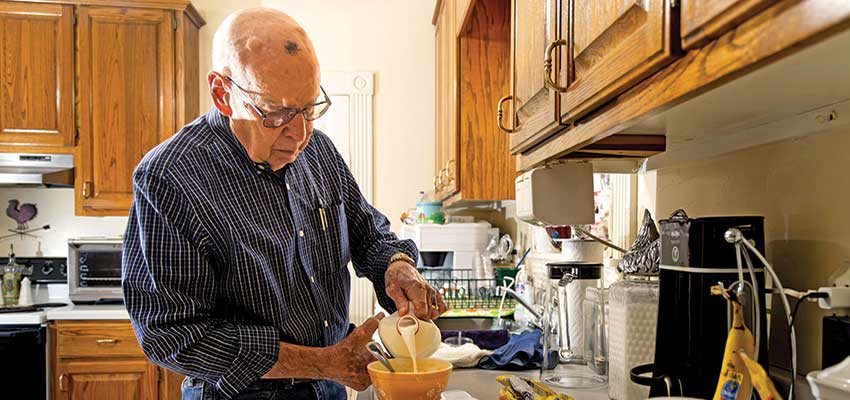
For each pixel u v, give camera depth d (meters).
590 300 1.30
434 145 3.55
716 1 0.50
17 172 3.01
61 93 3.10
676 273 0.90
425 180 3.55
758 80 0.63
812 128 0.85
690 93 0.58
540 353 1.49
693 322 0.86
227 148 1.24
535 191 1.38
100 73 3.11
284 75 1.11
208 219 1.19
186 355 1.12
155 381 2.84
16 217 3.38
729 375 0.70
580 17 0.86
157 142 3.13
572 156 1.30
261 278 1.23
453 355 1.49
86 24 3.11
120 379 2.83
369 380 1.15
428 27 3.56
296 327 1.29
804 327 0.92
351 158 3.51
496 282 2.70
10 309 2.89
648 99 0.67
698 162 1.24
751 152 1.06
